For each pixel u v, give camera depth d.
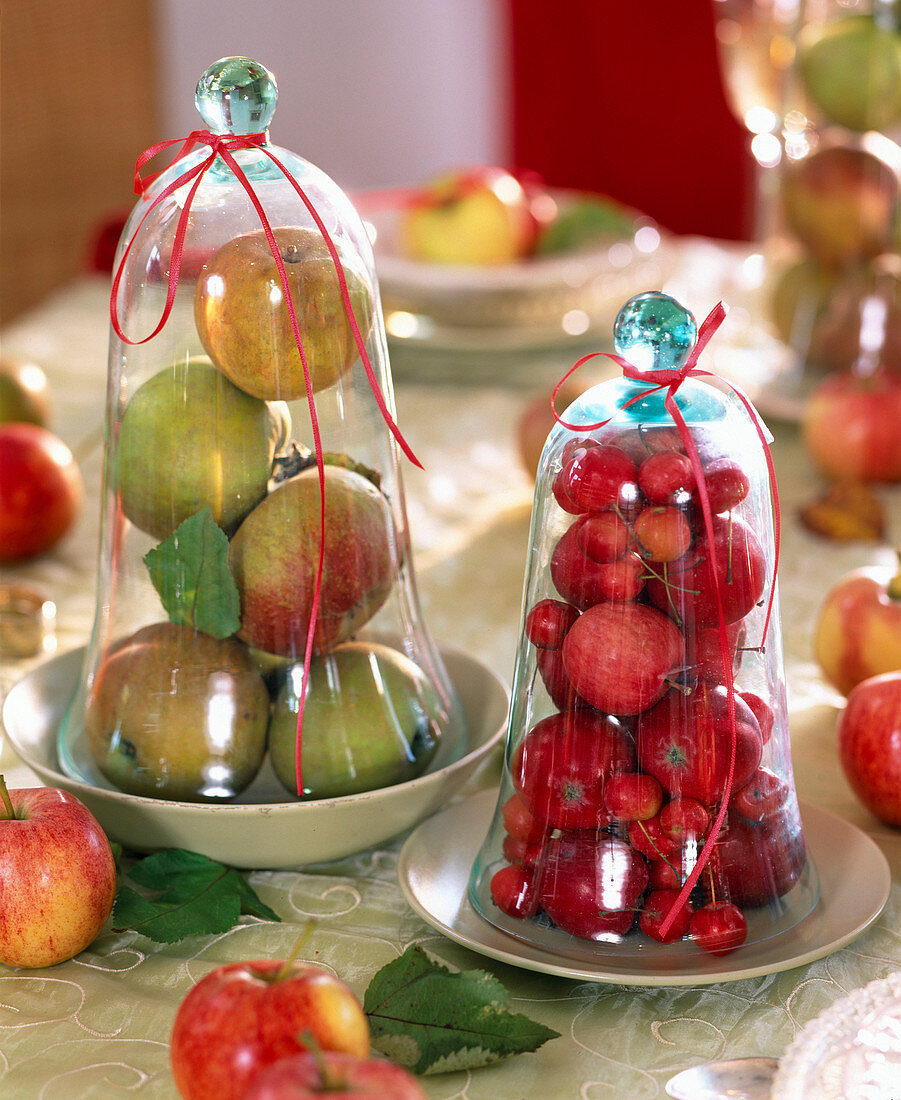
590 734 1.03
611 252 2.08
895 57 1.63
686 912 1.03
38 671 1.22
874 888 1.07
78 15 3.74
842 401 1.56
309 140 4.78
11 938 1.04
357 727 1.10
